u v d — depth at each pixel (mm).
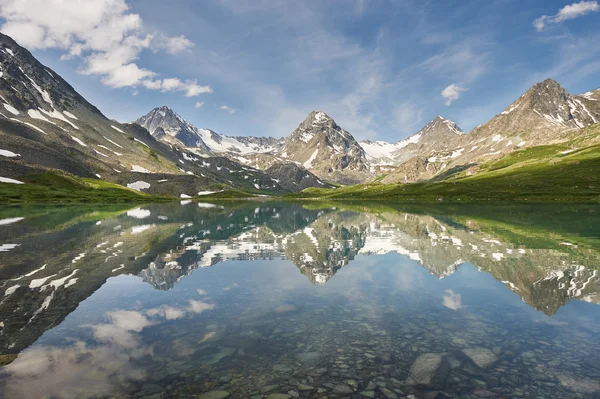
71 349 10695
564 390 8484
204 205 152625
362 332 12367
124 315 13914
